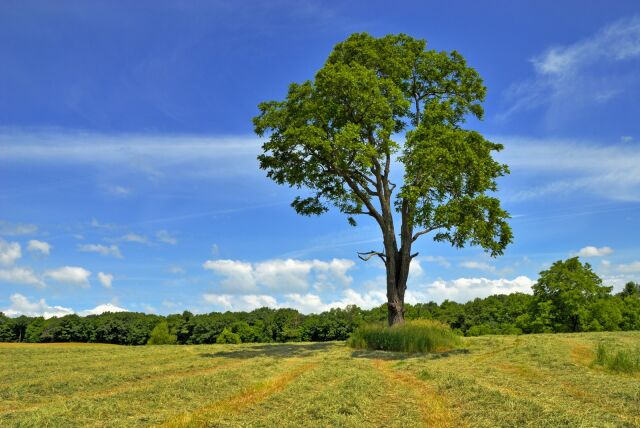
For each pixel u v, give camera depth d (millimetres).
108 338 100438
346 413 9305
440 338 23391
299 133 24000
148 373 14461
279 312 107750
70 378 13273
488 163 26344
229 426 8234
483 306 93438
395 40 28750
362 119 26625
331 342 28891
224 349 24219
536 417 8797
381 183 27469
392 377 14398
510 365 16406
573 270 59562
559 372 14328
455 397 10859
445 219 23938
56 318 102750
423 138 24531
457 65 28781
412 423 8727
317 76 25203
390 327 24422
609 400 10312
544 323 57438
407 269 26781
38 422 8352
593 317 56906
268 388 11922
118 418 8859
